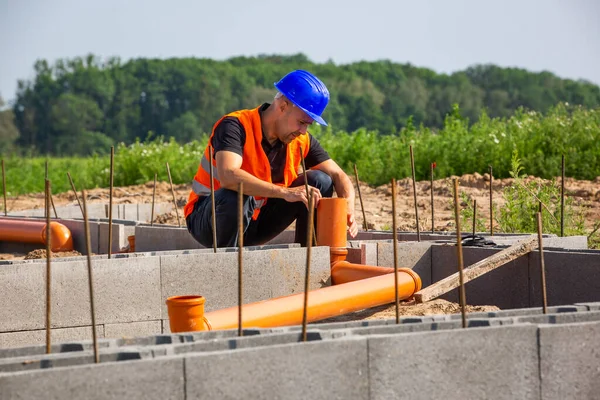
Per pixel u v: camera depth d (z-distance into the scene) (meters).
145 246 8.70
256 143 6.59
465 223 9.77
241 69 99.38
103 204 13.57
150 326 5.52
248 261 5.87
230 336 3.82
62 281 5.21
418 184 15.59
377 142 20.50
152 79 90.94
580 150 16.12
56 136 89.75
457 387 3.61
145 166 21.89
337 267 6.28
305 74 6.61
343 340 3.45
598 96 93.62
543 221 9.01
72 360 3.30
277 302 5.04
